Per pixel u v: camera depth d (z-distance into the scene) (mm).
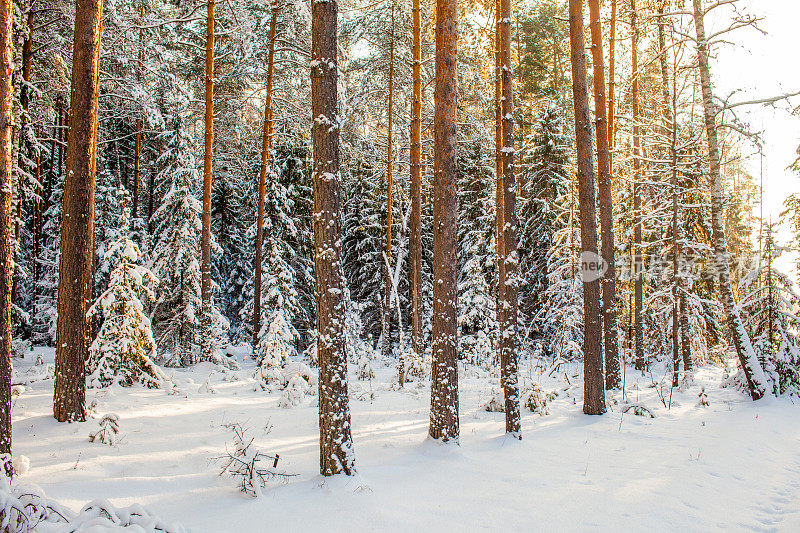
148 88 18594
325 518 5223
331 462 6227
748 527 5371
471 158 25812
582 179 11227
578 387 14438
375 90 21812
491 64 16703
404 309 27859
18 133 13555
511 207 9266
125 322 11641
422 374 15875
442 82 8406
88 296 8680
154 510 5285
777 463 7648
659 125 16891
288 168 24281
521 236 23734
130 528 4039
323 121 6383
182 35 19609
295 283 23984
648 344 21703
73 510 4977
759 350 13320
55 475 6090
